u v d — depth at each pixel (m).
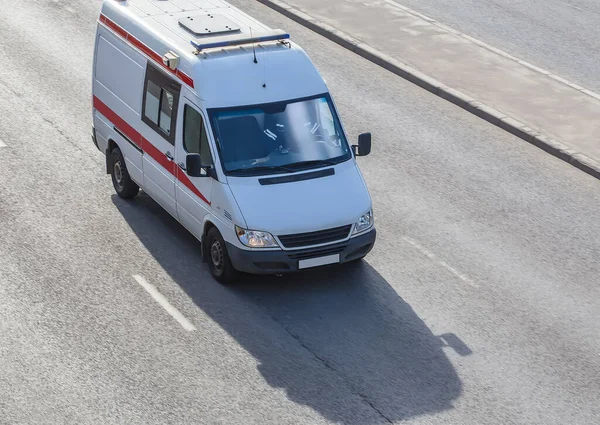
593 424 13.29
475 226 18.12
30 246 16.83
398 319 15.35
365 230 15.79
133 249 16.89
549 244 17.70
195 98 15.85
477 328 15.23
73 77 23.12
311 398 13.51
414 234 17.75
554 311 15.75
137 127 17.45
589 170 20.28
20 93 22.20
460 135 21.59
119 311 15.23
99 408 13.15
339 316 15.35
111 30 18.11
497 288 16.28
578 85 23.81
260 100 15.97
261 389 13.64
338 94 23.14
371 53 24.89
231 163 15.59
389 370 14.16
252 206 15.27
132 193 18.33
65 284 15.84
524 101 22.86
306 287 16.05
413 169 20.06
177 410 13.16
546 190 19.59
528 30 26.88
